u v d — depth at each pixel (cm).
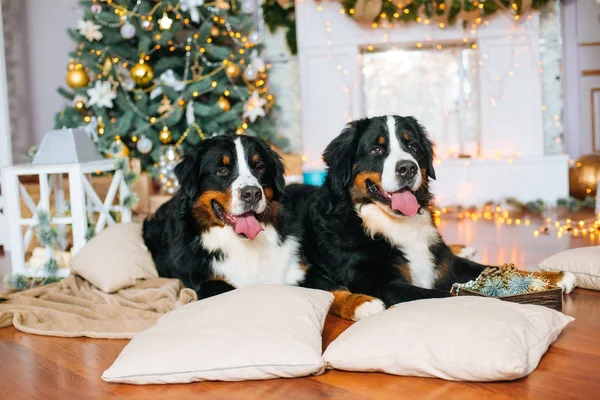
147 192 578
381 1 675
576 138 745
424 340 213
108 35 588
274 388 216
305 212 346
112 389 224
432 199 334
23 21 700
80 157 402
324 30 709
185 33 641
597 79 734
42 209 395
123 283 335
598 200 602
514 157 702
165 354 224
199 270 319
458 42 722
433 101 741
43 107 714
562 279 312
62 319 300
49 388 228
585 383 205
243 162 308
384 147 307
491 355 203
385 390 208
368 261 310
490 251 450
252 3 720
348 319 290
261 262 315
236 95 624
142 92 591
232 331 229
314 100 717
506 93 709
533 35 700
